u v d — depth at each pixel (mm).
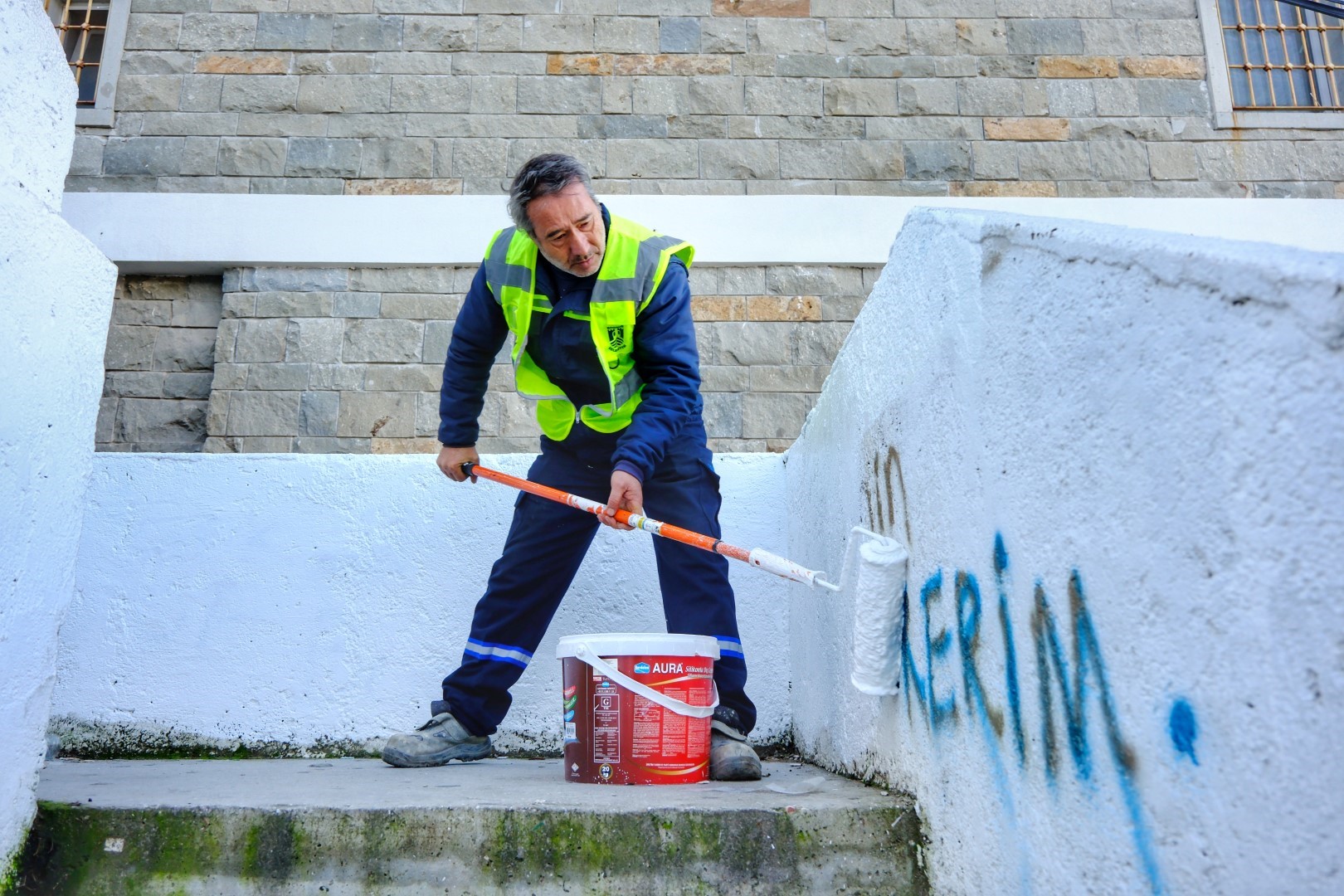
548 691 2922
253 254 4223
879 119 4477
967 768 1444
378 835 1595
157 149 4355
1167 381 957
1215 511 879
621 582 3016
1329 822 748
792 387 4191
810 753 2635
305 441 4078
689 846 1605
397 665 2904
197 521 2980
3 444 1502
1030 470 1250
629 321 2350
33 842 1566
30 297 1567
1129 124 4473
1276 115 4473
